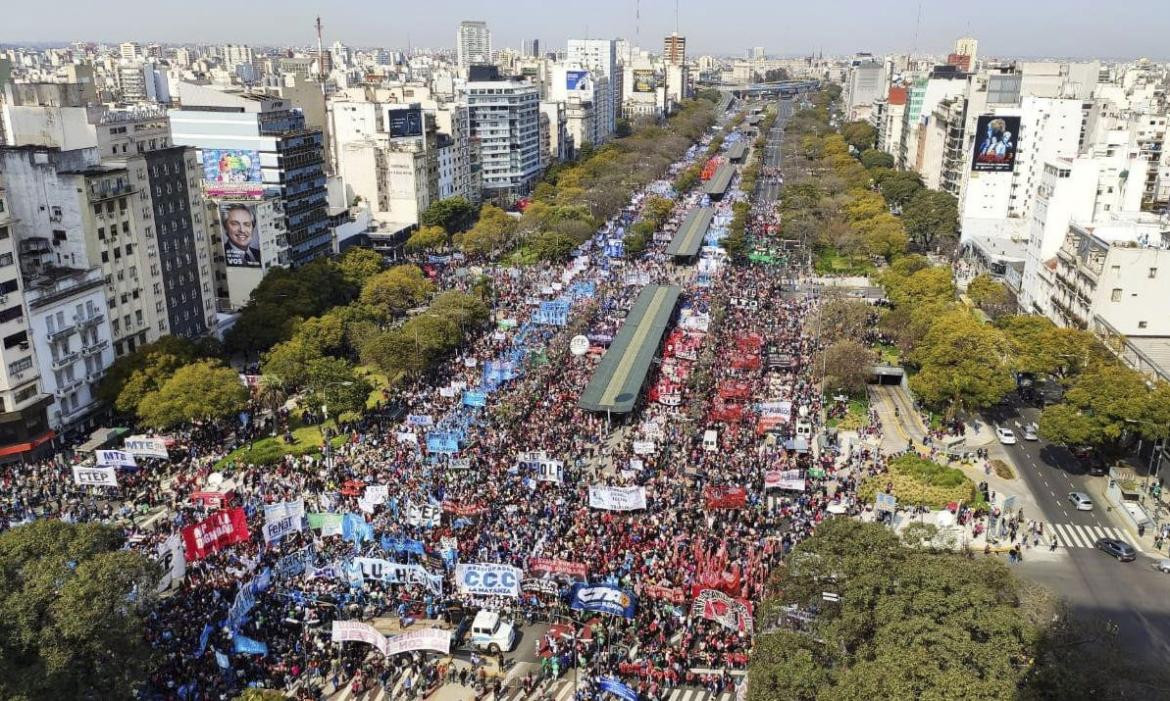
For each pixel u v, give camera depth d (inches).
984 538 4977.9
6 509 5078.7
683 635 3961.6
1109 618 4244.6
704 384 6889.8
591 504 4785.9
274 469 5629.9
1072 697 2706.7
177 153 7593.5
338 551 4485.7
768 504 5103.3
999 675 2783.0
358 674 3767.2
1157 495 5359.3
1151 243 7391.7
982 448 6225.4
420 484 5172.2
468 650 3976.4
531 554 4439.0
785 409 5871.1
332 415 6259.8
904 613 3048.7
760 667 3061.0
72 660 3157.0
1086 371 6245.1
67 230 6540.4
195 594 4131.4
